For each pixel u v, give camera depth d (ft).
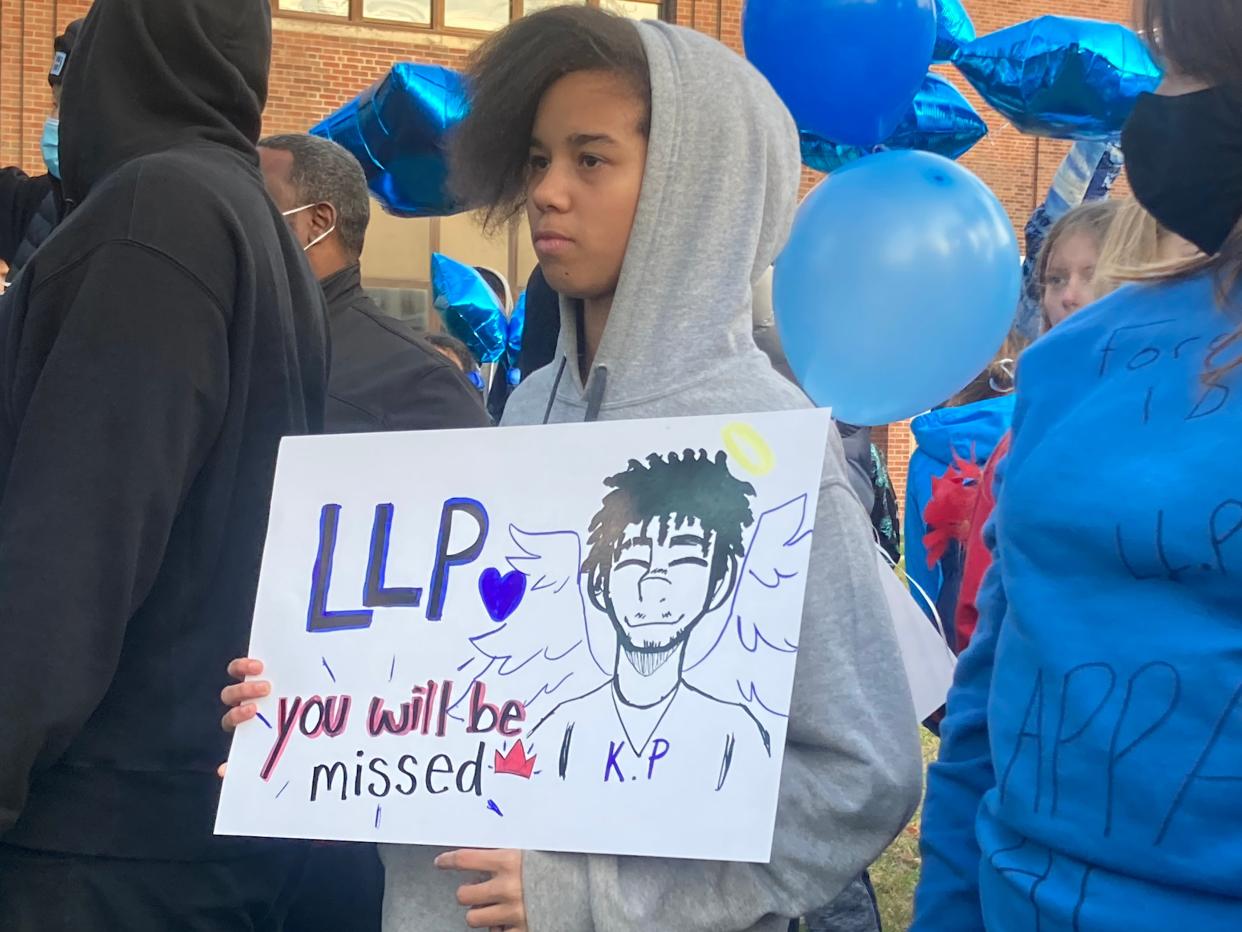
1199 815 3.57
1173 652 3.69
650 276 5.33
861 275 7.06
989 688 4.72
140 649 5.56
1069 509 4.00
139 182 5.61
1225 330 3.96
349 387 9.41
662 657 4.64
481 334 24.89
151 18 6.23
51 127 11.55
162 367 5.36
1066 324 4.63
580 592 4.84
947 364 7.35
